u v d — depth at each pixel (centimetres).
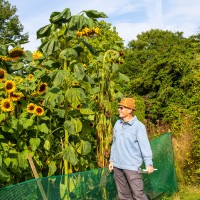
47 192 352
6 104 401
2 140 418
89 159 483
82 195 401
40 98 471
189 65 1104
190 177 706
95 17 445
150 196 555
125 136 457
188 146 732
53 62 453
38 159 438
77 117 465
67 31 433
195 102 830
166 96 1116
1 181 397
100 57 511
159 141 604
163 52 1230
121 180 469
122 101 459
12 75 492
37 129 434
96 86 516
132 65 2648
